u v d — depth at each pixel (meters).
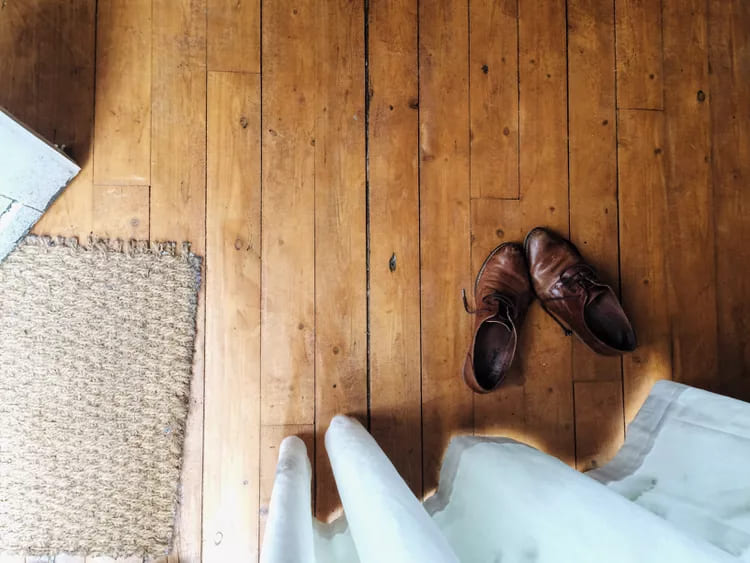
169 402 1.01
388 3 1.07
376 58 1.07
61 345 0.99
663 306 1.11
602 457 1.08
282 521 0.54
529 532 0.62
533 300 1.09
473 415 1.06
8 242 0.96
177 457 1.01
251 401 1.03
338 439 0.84
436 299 1.07
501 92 1.09
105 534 0.98
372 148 1.07
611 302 1.05
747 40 1.12
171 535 1.00
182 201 1.03
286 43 1.05
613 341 1.07
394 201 1.07
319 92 1.05
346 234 1.06
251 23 1.04
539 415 1.08
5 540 0.97
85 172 1.01
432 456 1.05
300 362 1.04
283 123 1.05
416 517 0.50
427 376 1.06
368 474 0.63
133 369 1.00
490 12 1.09
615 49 1.11
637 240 1.11
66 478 0.98
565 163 1.10
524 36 1.10
